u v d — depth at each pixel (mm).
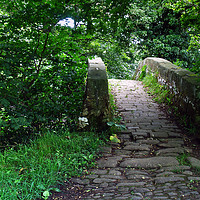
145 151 3945
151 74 8734
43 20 3857
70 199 2525
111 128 4711
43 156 3373
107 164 3434
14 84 3936
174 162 3408
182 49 11414
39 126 4902
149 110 6000
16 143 4102
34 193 2555
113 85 8625
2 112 4254
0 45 3650
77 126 4625
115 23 3838
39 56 4445
